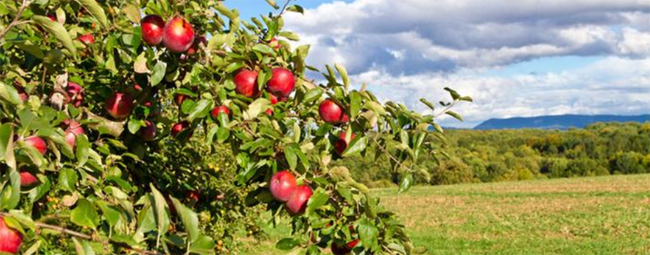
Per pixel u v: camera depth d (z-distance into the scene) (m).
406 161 3.03
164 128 3.54
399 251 2.85
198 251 2.02
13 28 2.39
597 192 40.81
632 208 32.25
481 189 47.47
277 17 3.13
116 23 2.73
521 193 43.00
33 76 2.99
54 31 2.05
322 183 2.69
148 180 3.83
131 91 3.09
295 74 2.93
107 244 2.04
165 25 2.69
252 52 2.85
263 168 2.87
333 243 2.99
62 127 2.62
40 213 2.89
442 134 3.03
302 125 3.11
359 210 2.83
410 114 2.95
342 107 2.90
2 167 1.99
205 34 2.98
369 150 3.05
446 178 69.81
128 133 3.33
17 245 1.87
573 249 22.38
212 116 2.80
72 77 3.12
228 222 6.81
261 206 7.50
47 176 2.51
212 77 2.83
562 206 34.69
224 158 6.63
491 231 27.22
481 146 91.31
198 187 4.38
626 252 21.56
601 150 87.94
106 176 2.81
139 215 2.10
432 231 27.69
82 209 2.03
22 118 1.98
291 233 3.21
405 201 40.91
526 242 24.16
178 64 2.85
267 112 3.02
